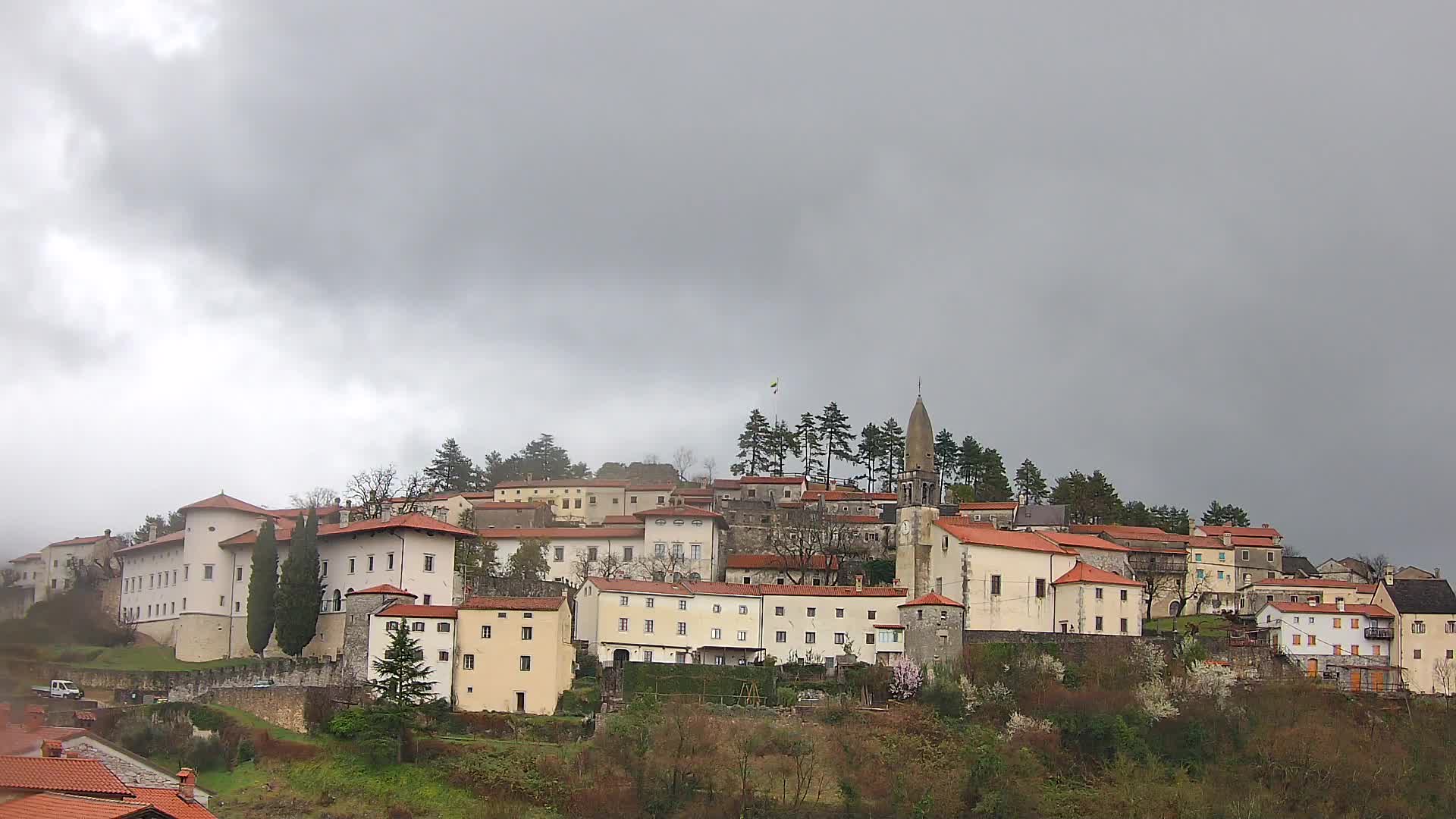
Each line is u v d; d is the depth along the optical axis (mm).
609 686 132875
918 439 173750
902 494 170500
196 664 143625
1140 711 128500
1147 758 123250
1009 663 139875
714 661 144500
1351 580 195375
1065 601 153500
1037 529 191250
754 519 196375
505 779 111938
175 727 114750
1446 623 155125
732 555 182750
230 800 107625
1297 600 180500
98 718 110312
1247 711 132875
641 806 109625
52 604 121562
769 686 132750
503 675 129625
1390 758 125750
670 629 144250
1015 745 122812
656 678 132000
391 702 118562
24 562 79500
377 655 128750
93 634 142125
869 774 116812
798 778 115062
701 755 115750
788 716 128000
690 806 110250
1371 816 117562
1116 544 187000
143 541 181125
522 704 129000
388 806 109438
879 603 147875
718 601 146375
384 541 141625
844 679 139750
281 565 147750
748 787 113000
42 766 73625
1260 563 199875
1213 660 146500
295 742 116500
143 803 71812
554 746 119125
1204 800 116062
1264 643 155375
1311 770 122312
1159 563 187750
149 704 118500
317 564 144750
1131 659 143000
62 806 68625
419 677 125250
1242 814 114375
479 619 131000
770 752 119250
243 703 122250
